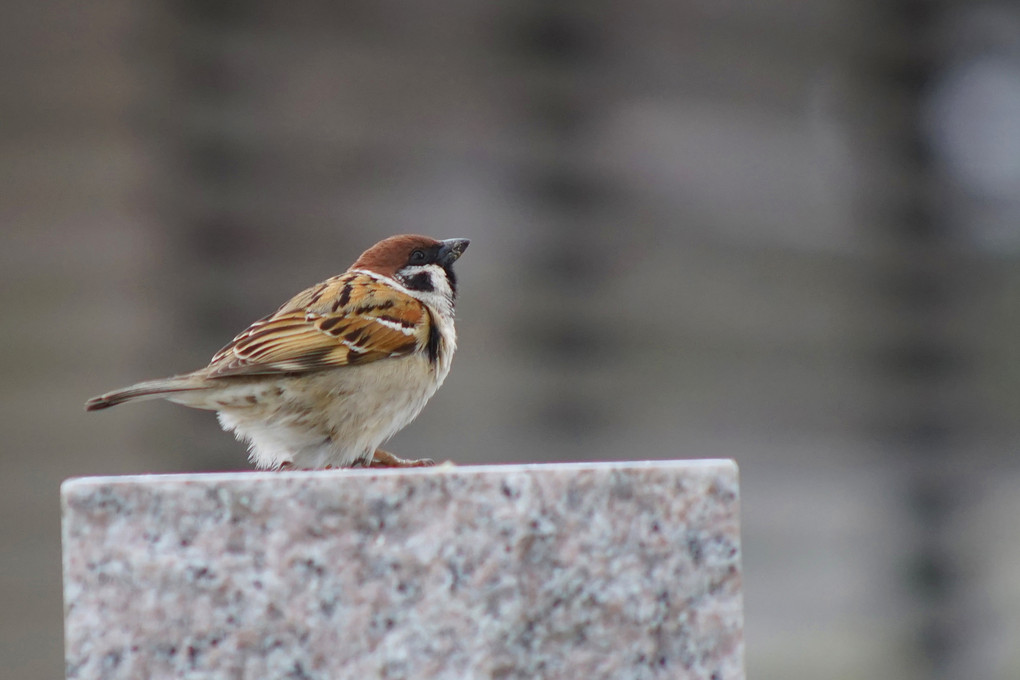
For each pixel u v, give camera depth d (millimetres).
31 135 9570
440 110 11094
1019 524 13438
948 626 12898
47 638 9445
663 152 12156
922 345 13273
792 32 12906
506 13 11453
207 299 9930
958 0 13742
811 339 12766
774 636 12328
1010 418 13547
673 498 3395
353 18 10758
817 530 12656
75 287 9586
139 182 9742
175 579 3176
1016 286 13758
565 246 11562
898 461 13008
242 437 6926
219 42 10133
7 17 9531
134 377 9617
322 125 10539
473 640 3252
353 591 3219
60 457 9500
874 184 13273
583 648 3320
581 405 11508
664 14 12172
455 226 11109
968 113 13797
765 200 12664
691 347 12109
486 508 3277
